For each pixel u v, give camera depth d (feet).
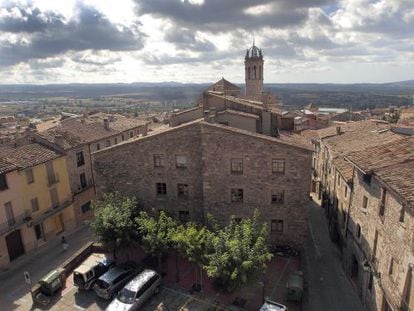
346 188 112.06
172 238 89.25
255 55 296.92
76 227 149.89
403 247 66.90
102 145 173.27
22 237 123.54
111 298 92.68
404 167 76.02
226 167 108.58
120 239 98.94
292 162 104.06
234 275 75.82
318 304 93.20
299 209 107.34
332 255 121.08
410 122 159.12
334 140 149.18
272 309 80.23
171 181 116.67
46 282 94.53
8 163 119.03
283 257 110.52
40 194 131.64
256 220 94.58
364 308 90.63
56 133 155.74
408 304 64.44
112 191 122.21
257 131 138.62
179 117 154.51
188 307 89.30
